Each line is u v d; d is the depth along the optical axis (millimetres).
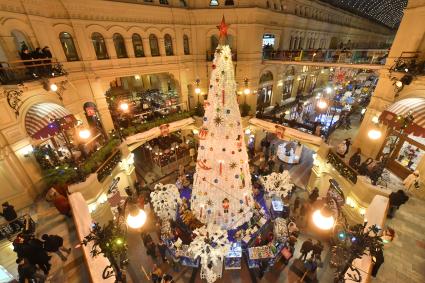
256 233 8688
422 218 7496
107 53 11656
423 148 8258
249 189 8156
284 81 19188
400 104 8695
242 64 14703
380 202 7250
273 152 15219
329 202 9359
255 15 13195
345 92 20203
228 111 6305
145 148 15375
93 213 8352
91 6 10180
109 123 12625
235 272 8008
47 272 6066
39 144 8938
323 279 7562
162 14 12719
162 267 8156
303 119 18219
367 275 5223
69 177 8078
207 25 14109
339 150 11031
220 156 6848
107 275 5336
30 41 8758
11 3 7848
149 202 10797
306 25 19094
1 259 6289
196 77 15742
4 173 7430
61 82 9594
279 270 7957
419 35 8367
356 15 27109
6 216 6555
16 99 7492
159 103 16672
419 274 6070
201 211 8195
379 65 10445
